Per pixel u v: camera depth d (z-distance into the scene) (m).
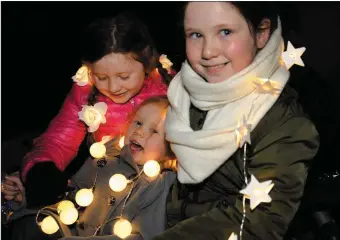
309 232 2.19
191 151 1.71
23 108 3.69
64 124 2.24
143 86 2.17
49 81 3.91
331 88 2.09
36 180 2.08
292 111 1.67
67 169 2.57
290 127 1.63
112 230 1.95
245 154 1.59
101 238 1.84
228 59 1.61
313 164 2.05
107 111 2.17
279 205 1.61
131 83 1.99
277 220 1.61
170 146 1.92
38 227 2.01
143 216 1.94
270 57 1.65
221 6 1.56
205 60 1.63
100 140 2.22
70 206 1.97
